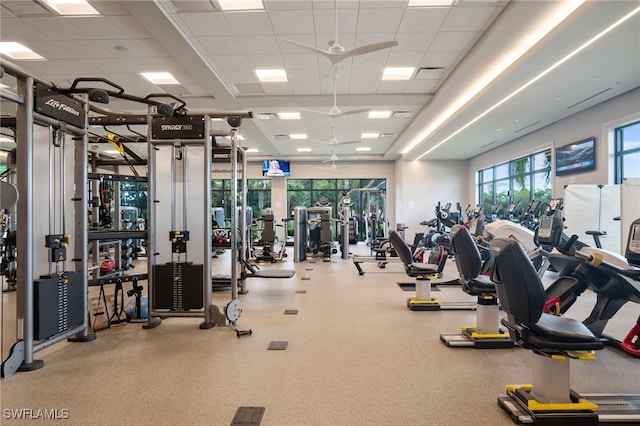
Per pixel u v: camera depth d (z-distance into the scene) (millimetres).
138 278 4098
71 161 3535
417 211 14492
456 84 6922
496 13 4824
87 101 3566
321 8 4680
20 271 2779
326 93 7816
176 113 3910
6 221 5762
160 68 6539
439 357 2947
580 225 6359
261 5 4621
